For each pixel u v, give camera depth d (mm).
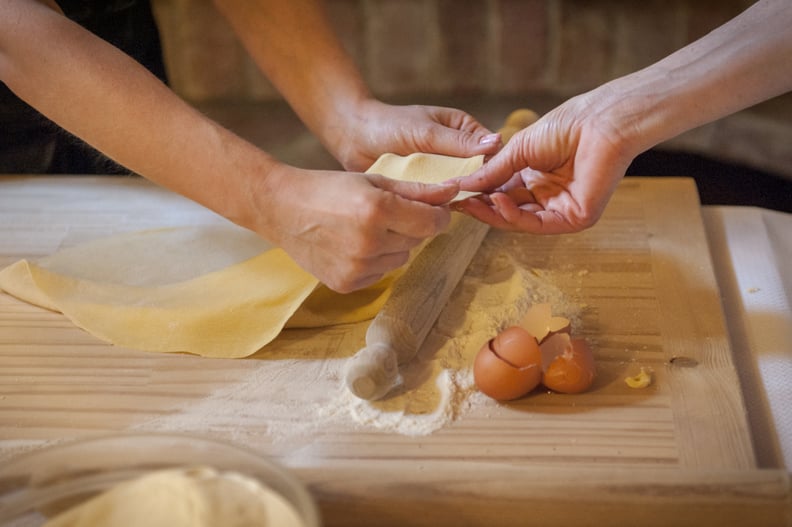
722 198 1634
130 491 625
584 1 1761
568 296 918
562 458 759
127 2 1131
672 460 754
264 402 812
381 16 1811
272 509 606
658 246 979
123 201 1057
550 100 1852
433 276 875
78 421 798
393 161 946
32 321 893
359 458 762
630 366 839
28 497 642
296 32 1019
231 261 939
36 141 1129
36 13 833
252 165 825
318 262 841
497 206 879
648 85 841
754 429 804
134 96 829
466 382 827
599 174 858
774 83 812
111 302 895
